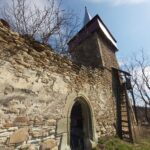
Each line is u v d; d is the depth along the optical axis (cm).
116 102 786
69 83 481
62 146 404
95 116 584
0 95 289
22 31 625
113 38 1166
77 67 541
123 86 832
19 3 614
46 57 414
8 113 298
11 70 317
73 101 482
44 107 377
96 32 973
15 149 301
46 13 643
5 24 342
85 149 529
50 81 411
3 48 310
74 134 614
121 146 571
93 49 935
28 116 335
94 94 611
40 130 357
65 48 762
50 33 660
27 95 341
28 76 352
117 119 753
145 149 625
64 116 431
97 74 678
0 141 278
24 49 357
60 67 458
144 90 1686
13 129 302
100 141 557
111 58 1038
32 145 334
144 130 976
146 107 1620
